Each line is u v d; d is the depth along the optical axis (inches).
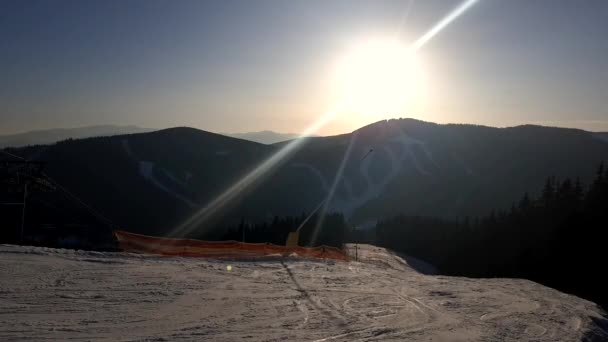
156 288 541.3
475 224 2915.8
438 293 683.4
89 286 518.9
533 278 1941.4
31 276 543.8
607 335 523.2
